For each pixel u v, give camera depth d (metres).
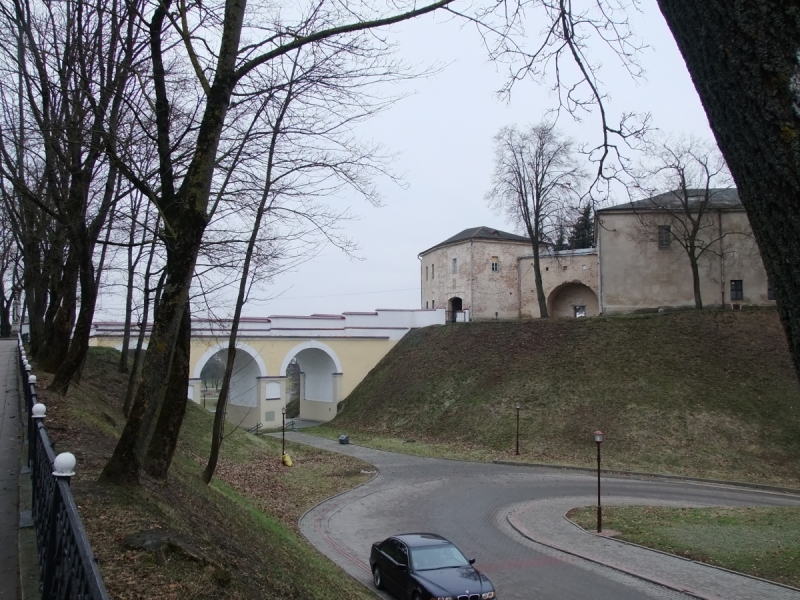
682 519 20.06
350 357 47.94
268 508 19.81
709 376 32.91
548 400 34.78
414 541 13.80
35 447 6.80
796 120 2.73
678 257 41.31
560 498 23.70
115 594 5.41
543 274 53.84
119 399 24.11
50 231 16.92
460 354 42.56
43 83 11.48
